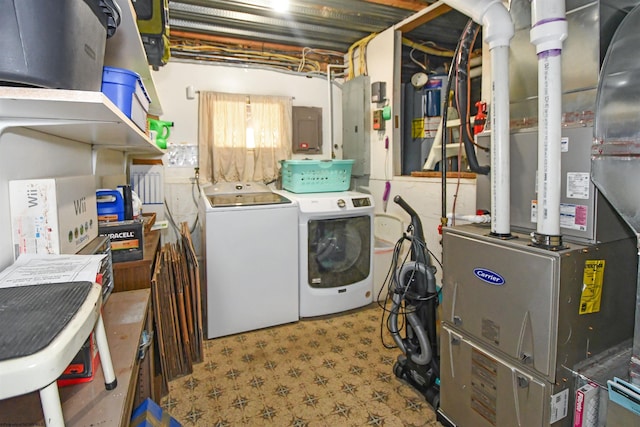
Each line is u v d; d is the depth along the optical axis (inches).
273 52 147.3
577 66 51.5
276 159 146.1
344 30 132.3
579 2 50.9
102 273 39.9
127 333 47.3
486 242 56.6
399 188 129.6
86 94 29.5
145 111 61.8
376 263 126.6
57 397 22.4
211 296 101.6
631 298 55.9
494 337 56.2
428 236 117.3
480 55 117.0
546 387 49.3
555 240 49.8
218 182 136.3
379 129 137.1
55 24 27.9
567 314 48.5
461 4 58.2
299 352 95.6
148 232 94.9
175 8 107.7
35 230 40.1
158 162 120.3
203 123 135.5
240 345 99.4
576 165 52.1
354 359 92.1
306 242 111.7
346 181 128.0
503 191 56.0
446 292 65.4
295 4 108.3
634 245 55.1
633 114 46.4
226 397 77.6
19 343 21.6
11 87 27.9
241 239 103.6
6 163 38.8
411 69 143.7
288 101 146.7
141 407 54.6
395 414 72.2
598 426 50.0
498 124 55.6
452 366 65.0
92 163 71.0
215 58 137.3
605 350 53.4
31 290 29.9
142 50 60.7
